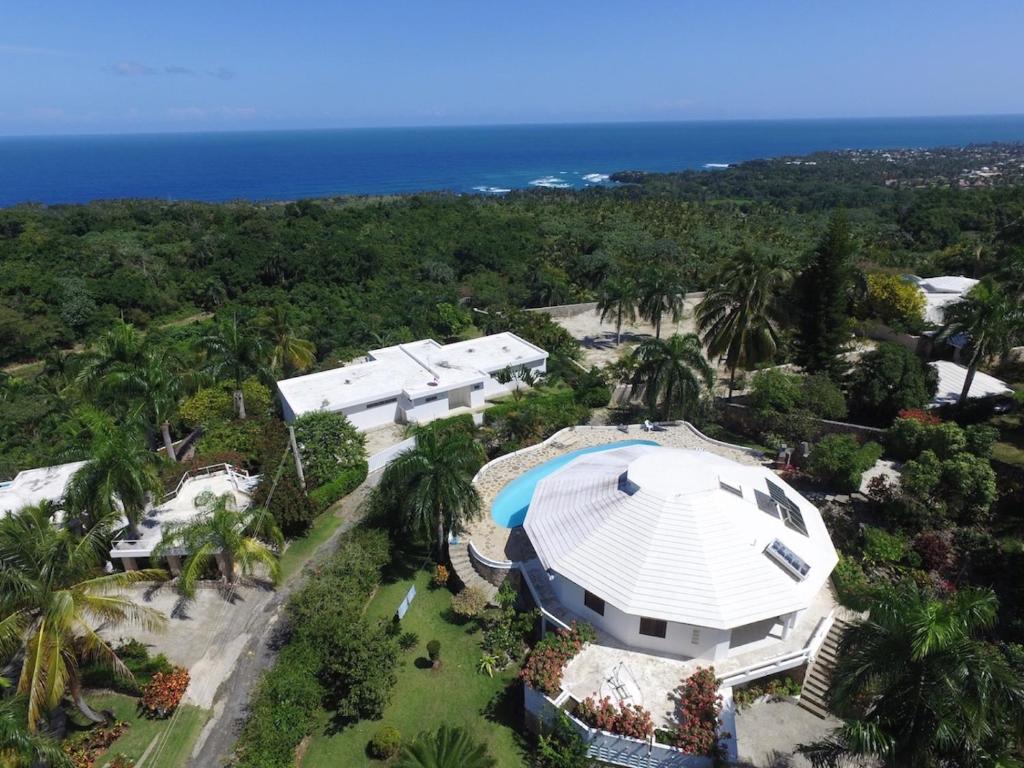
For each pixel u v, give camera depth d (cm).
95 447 2898
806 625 2462
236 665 2566
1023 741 1503
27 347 7375
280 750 2100
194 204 15600
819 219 15200
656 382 4109
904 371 3884
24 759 1692
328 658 2389
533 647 2612
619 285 6650
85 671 2448
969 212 11675
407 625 2788
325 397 4447
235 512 2980
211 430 4150
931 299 5494
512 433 4372
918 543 2750
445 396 4697
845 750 1623
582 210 14662
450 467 2894
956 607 1555
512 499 3488
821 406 3919
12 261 8950
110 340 3947
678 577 2297
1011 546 2675
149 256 9931
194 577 2728
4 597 1875
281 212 13088
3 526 2119
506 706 2372
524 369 5225
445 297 8444
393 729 2217
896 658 1519
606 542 2491
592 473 3022
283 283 9375
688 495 2559
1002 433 3538
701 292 8356
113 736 2248
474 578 2905
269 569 2894
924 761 1459
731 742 1997
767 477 2977
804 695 2275
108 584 2116
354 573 2822
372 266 9694
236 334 4447
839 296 4403
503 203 15962
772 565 2364
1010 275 4328
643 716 2025
